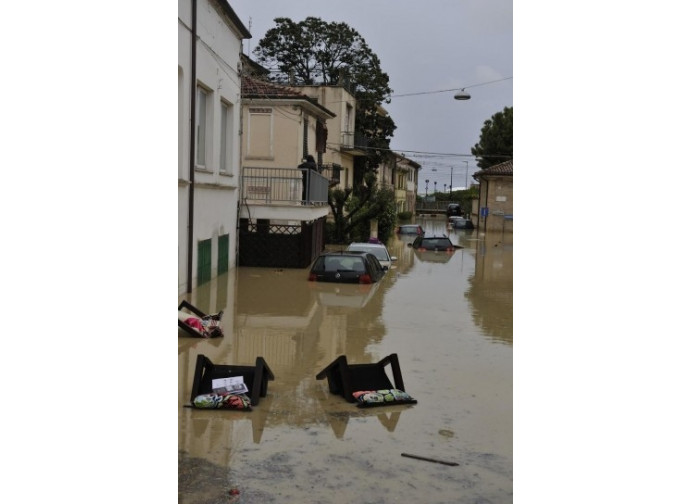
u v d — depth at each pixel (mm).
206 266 16781
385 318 13227
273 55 47250
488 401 7605
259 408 7125
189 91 14258
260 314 13234
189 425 6551
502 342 11062
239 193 20734
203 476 5387
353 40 46750
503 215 49719
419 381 8461
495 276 21578
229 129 19078
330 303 14844
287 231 21094
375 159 46781
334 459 5805
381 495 5133
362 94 46500
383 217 37125
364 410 7160
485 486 5324
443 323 12820
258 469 5555
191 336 10906
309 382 8273
